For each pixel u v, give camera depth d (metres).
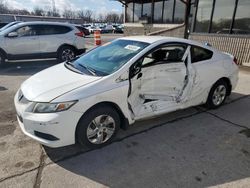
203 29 11.06
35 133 2.95
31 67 8.79
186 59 4.01
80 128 3.05
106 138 3.35
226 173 2.83
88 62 3.85
